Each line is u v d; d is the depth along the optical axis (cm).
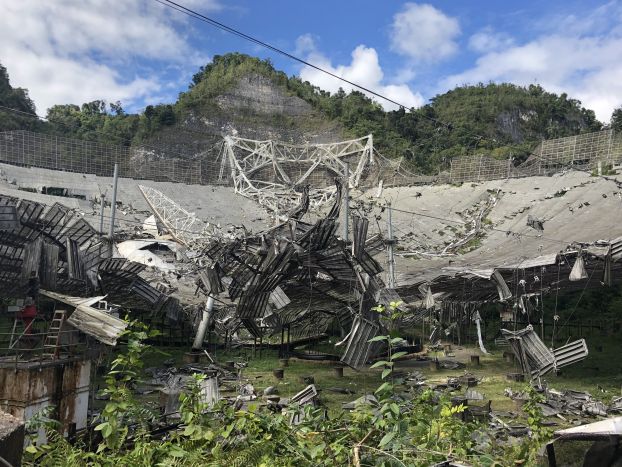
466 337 4462
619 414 2009
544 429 868
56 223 2259
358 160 11644
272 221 7931
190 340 3741
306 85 17000
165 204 7425
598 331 4319
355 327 2634
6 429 405
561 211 6506
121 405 697
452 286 3734
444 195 8675
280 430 680
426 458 642
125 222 7044
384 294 3062
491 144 13625
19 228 2158
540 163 8875
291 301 3278
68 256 2331
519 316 4391
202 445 675
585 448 563
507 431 1702
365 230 2728
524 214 6994
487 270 3112
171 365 3020
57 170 8725
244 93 14925
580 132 15675
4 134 8675
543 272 3155
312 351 3772
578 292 4853
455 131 13750
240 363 3203
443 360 3459
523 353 2552
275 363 3272
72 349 1586
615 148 8106
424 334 4584
